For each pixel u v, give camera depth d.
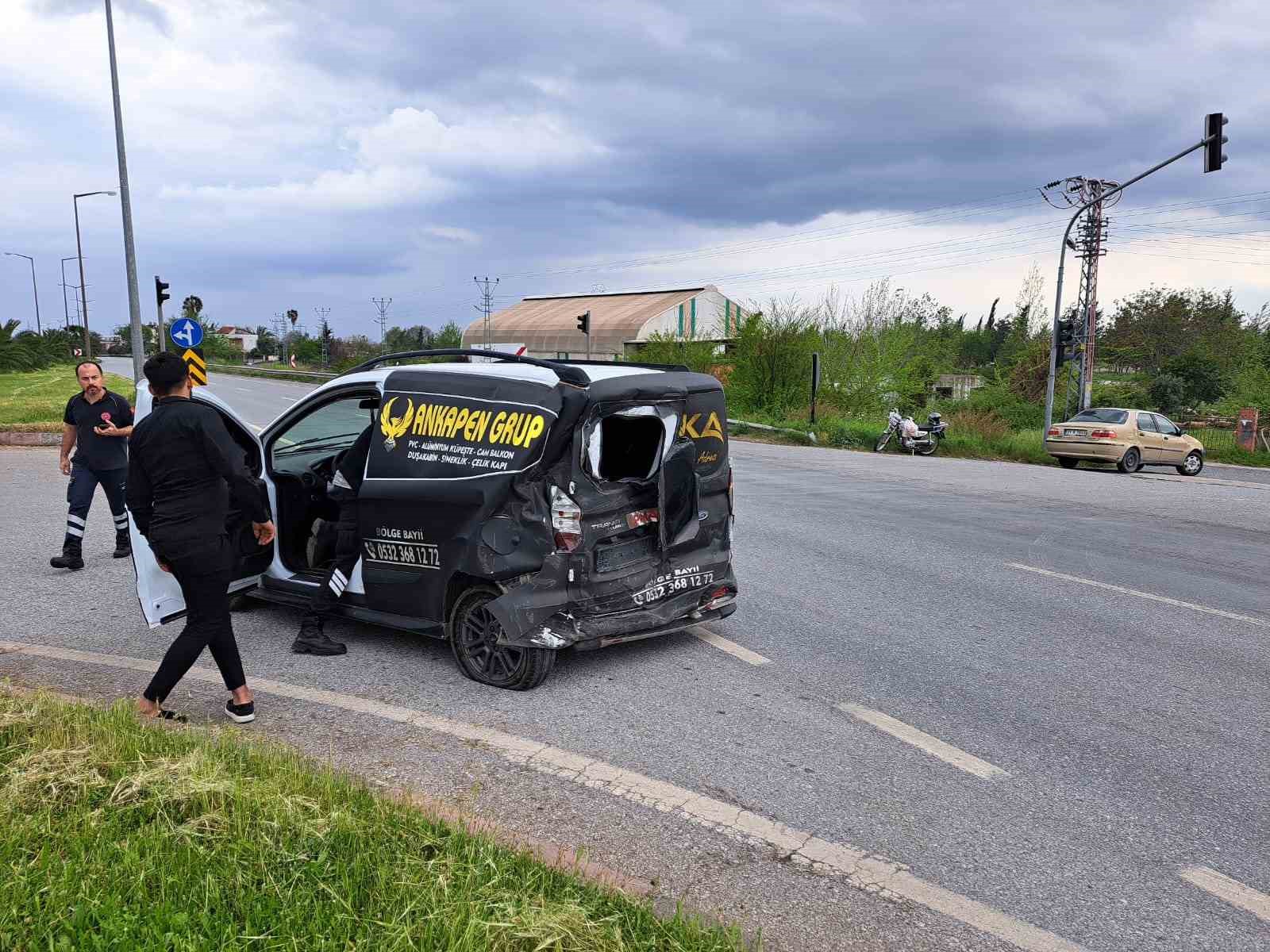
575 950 2.40
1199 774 3.94
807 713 4.53
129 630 5.62
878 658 5.41
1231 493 14.73
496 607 4.60
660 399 4.95
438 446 4.83
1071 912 2.91
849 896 2.97
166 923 2.47
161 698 4.07
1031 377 39.91
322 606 5.29
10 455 14.84
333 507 5.88
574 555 4.65
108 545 8.02
